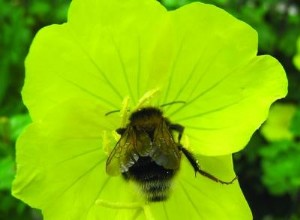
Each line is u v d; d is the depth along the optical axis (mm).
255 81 159
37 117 156
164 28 156
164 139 157
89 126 160
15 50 243
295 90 274
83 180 163
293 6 302
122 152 156
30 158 157
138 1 154
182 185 166
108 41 157
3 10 245
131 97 162
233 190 164
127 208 161
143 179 159
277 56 276
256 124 156
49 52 155
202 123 163
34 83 155
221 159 163
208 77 161
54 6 258
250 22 262
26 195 159
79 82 158
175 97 163
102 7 154
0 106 240
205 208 166
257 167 271
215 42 158
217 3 236
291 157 248
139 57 159
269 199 280
